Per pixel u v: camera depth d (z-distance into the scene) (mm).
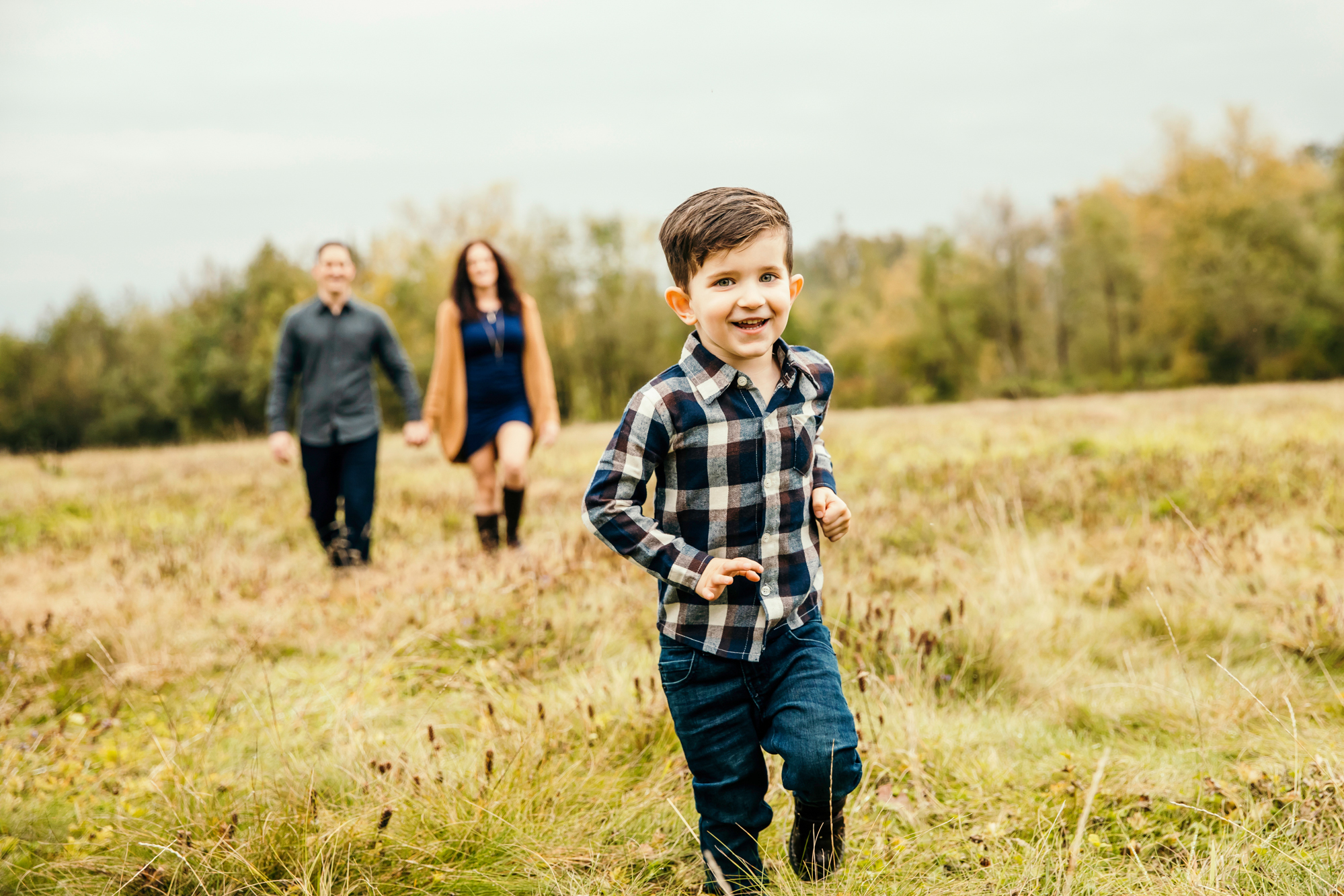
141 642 3945
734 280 1774
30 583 5172
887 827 2238
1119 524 5285
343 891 2023
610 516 1818
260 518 7336
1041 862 2014
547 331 44781
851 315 55531
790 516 1883
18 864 2297
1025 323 48844
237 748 2949
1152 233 44906
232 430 46844
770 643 1876
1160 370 44719
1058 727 2846
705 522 1845
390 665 3496
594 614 3889
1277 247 41500
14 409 49469
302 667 3723
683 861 2166
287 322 5426
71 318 51281
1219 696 2865
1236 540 4461
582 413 44969
